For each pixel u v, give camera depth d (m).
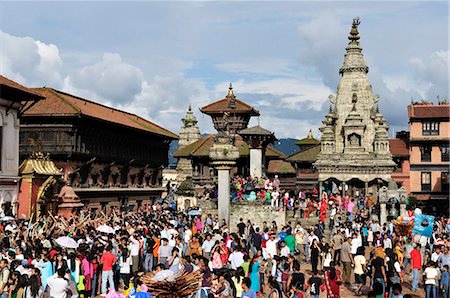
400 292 20.67
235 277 22.89
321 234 39.06
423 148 89.06
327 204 55.44
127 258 28.67
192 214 47.00
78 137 64.19
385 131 80.12
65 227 33.69
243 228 40.03
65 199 52.31
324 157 80.50
